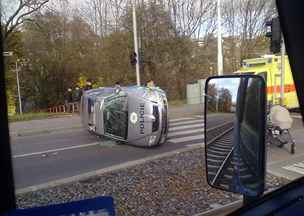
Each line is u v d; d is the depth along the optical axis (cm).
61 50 2703
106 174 753
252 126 230
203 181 655
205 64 3238
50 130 1616
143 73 3038
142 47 3019
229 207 485
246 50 1862
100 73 2955
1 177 251
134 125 1145
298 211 209
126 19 2958
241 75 235
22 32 1991
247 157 232
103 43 2944
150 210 526
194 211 505
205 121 251
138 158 955
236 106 237
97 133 1297
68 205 194
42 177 771
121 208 534
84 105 1428
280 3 250
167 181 672
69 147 1191
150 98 1141
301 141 912
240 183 237
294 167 723
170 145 1160
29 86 2675
